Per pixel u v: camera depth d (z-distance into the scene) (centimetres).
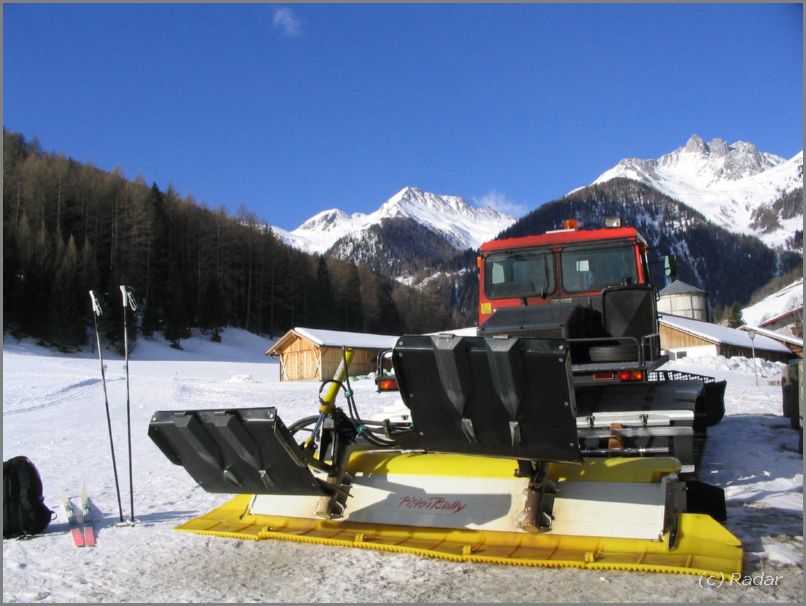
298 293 10750
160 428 489
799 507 603
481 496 499
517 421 421
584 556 443
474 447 447
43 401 2244
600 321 704
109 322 7144
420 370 429
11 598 431
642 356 627
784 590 406
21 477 582
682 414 561
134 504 698
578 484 478
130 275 8438
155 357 7344
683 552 432
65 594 437
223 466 495
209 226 10012
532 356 394
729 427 1122
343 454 534
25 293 6869
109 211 8806
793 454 866
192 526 564
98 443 1223
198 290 9050
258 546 521
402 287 15112
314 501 547
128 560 504
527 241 777
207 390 2888
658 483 464
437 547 481
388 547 487
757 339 6081
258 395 2558
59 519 643
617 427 574
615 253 750
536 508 465
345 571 460
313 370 5047
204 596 427
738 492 669
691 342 5222
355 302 11731
